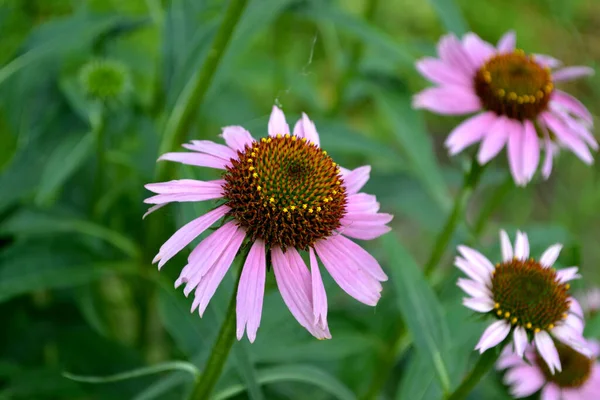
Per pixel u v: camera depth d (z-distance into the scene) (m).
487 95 0.56
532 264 0.50
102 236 0.56
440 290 0.56
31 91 0.59
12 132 0.58
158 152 0.54
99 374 0.57
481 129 0.55
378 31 0.59
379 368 0.57
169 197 0.45
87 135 0.57
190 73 0.54
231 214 0.46
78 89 0.58
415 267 0.51
